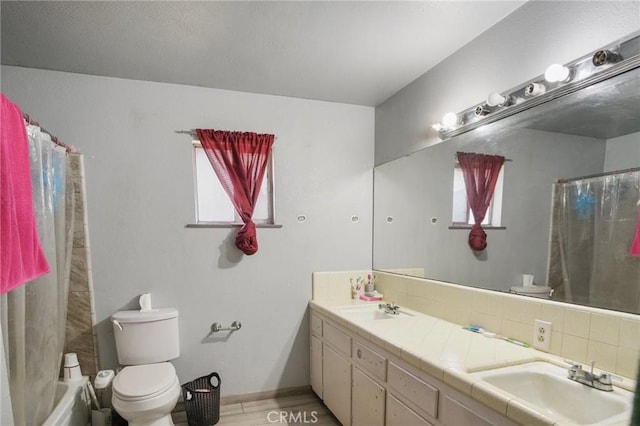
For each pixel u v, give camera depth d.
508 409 0.93
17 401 1.29
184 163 2.28
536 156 1.44
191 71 2.09
